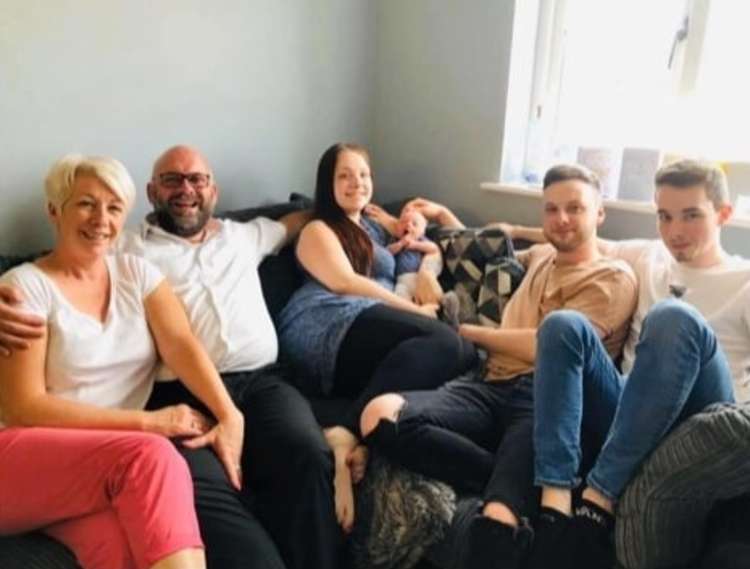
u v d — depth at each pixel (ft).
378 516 4.42
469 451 4.49
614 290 5.14
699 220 4.87
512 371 5.31
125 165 6.15
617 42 7.24
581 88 7.61
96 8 5.65
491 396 5.16
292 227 6.63
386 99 8.83
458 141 8.21
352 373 5.70
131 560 3.47
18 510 3.63
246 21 6.93
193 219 5.53
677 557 3.81
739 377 4.74
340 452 4.56
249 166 7.37
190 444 4.27
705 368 3.90
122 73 5.95
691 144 6.80
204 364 4.77
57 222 4.33
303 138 7.98
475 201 8.22
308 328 5.78
